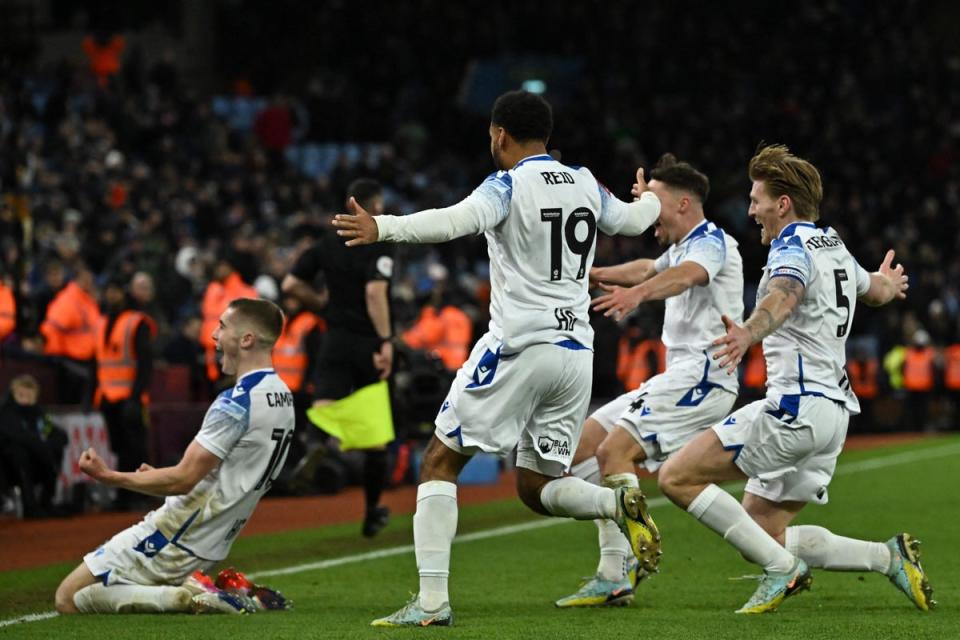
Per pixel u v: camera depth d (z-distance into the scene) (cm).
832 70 9425
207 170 6369
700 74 9131
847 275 1739
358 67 8556
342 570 2269
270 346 1769
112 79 6475
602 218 1670
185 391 3959
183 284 4881
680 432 1875
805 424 1706
